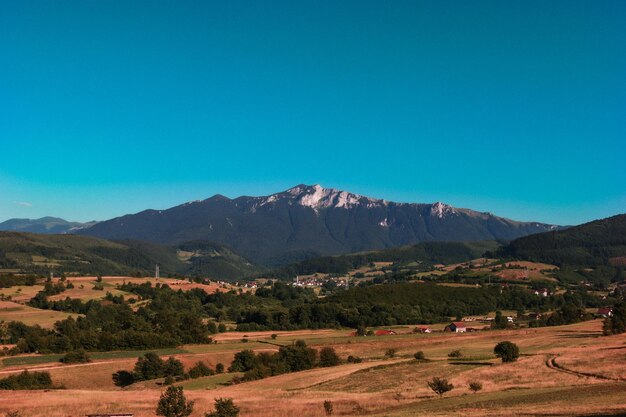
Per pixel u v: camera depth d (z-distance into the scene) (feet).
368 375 335.26
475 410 196.03
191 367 440.04
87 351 499.51
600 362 291.99
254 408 237.25
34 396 289.33
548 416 169.99
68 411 242.78
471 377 287.69
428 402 229.66
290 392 290.15
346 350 499.51
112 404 258.37
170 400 200.03
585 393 213.66
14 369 410.11
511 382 262.67
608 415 162.71
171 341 538.06
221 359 467.52
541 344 427.74
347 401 244.83
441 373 313.73
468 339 520.83
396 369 347.36
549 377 265.75
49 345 488.85
